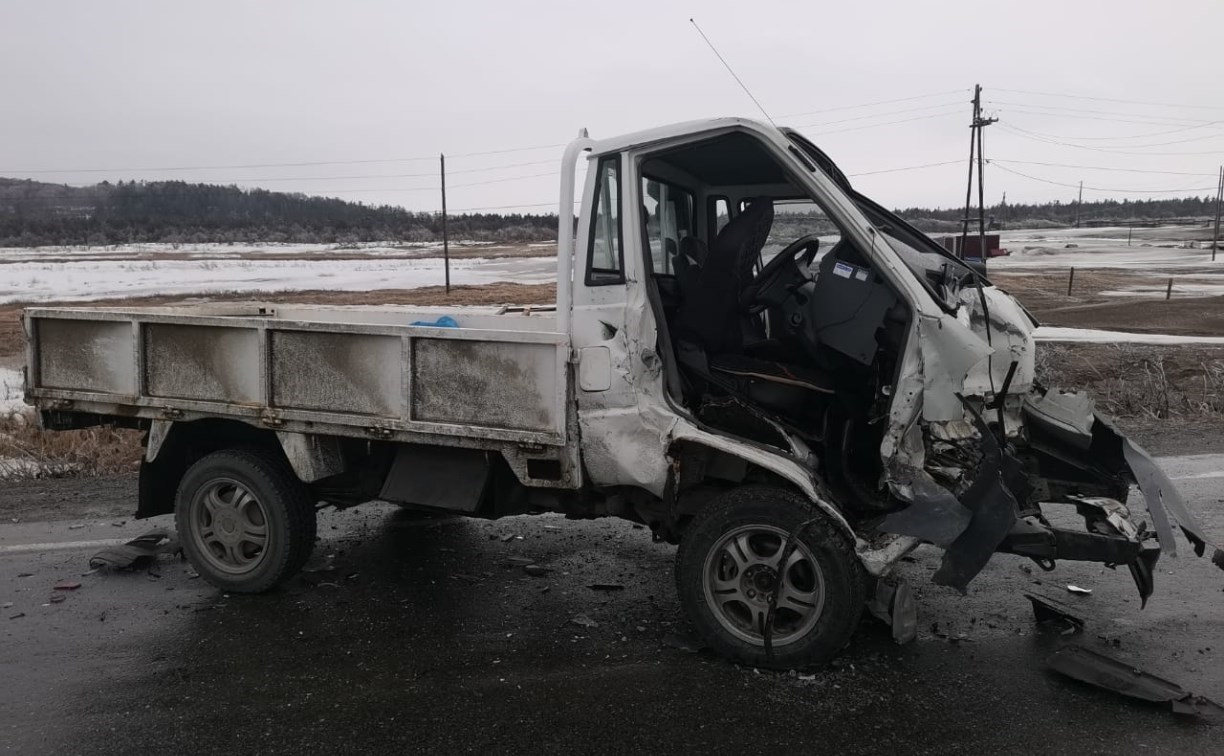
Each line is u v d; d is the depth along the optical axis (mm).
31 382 5281
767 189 5074
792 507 3795
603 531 5938
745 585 3906
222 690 3742
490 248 132250
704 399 4180
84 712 3566
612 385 4055
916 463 3750
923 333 3658
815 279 4297
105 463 8133
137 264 91750
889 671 3855
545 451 4160
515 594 4816
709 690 3699
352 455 4832
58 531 6031
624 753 3229
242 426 4973
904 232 4777
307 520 4836
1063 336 20219
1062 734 3332
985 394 4043
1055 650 4070
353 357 4469
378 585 4973
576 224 4168
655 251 4586
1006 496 3564
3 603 4730
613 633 4293
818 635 3764
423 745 3299
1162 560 5305
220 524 4871
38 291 51531
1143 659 3988
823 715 3482
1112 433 4504
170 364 4918
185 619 4512
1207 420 10039
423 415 4359
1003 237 137125
